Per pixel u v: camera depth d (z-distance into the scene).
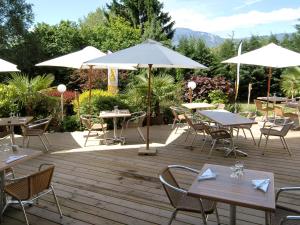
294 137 7.34
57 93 10.08
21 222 3.33
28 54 15.07
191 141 6.96
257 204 2.21
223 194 2.37
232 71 14.36
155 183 4.43
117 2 26.47
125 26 19.00
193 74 13.27
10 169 4.18
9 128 6.62
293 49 16.17
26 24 15.92
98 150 6.19
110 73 9.61
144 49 5.31
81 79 12.80
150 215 3.49
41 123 6.04
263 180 2.58
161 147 6.45
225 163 5.42
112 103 8.26
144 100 8.88
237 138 7.20
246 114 6.96
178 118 7.46
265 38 15.90
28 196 2.96
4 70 5.47
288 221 2.59
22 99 7.98
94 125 6.79
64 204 3.75
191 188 2.47
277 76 14.47
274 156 5.85
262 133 6.11
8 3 15.59
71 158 5.64
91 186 4.32
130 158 5.66
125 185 4.36
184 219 3.41
